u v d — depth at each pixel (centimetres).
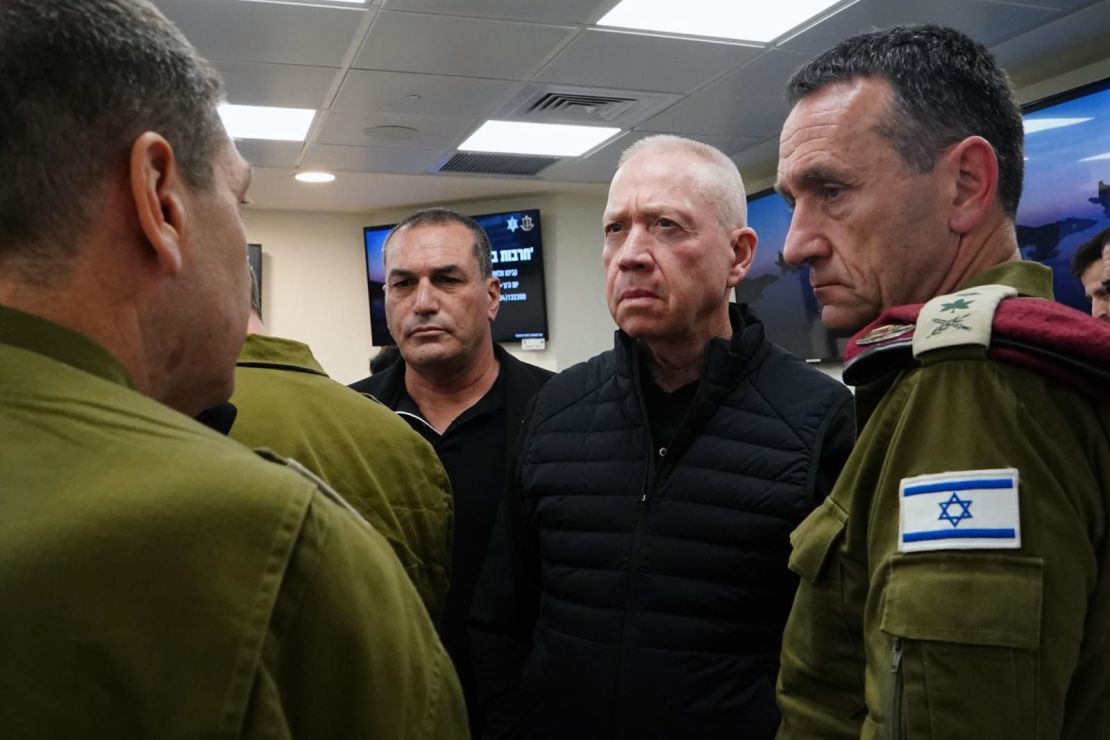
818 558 69
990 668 51
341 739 43
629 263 123
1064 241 320
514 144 449
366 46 308
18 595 36
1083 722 58
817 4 281
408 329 188
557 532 127
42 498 38
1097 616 55
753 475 114
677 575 115
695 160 128
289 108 381
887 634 56
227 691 38
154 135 47
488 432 186
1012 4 279
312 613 42
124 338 48
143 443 42
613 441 127
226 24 286
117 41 46
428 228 189
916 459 58
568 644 119
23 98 43
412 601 50
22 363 43
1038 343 55
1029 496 53
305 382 100
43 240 44
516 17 286
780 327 483
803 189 74
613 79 348
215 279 53
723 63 330
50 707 35
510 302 582
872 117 69
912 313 65
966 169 68
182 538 39
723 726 108
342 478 94
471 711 153
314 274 618
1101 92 304
